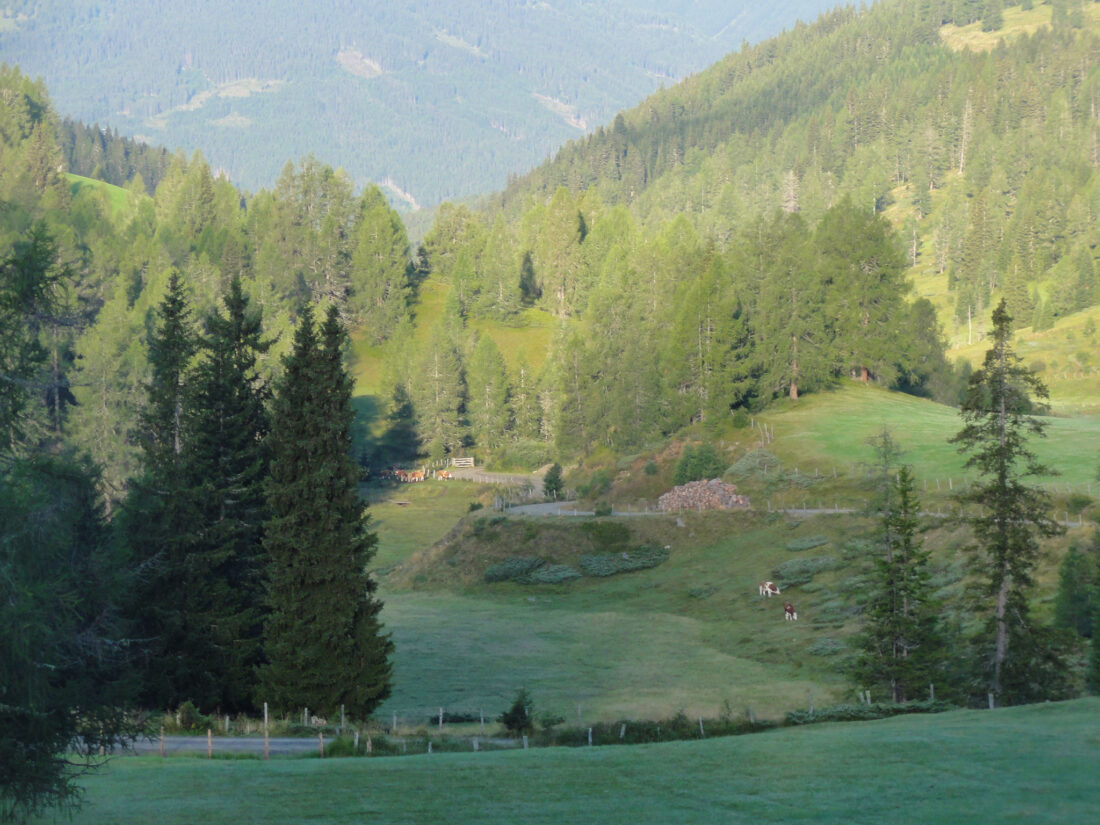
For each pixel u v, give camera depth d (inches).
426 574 3722.9
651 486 4178.2
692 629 2790.4
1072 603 1914.4
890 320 4948.3
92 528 1007.6
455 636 2893.7
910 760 987.9
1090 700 1244.5
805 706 1913.1
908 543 1867.6
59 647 885.8
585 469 5039.4
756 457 3976.4
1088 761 916.6
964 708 1641.2
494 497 4704.7
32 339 911.0
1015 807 802.8
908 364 4950.8
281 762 1246.9
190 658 1870.1
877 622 1867.6
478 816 906.1
